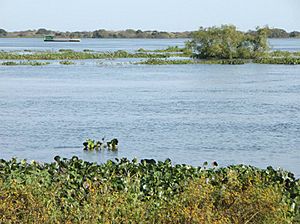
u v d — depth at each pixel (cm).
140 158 3347
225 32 13988
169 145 3728
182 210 1360
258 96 6394
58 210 1412
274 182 1809
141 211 1409
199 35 14138
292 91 6881
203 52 14100
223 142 3825
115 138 3959
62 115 4962
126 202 1449
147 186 1764
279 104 5716
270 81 8206
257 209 1351
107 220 1359
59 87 7300
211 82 8081
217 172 1977
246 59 13800
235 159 3344
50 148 3631
